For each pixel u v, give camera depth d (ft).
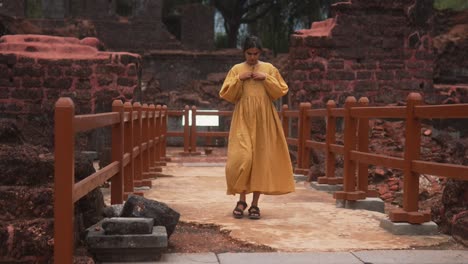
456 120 50.93
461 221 17.84
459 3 96.48
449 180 20.15
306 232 18.62
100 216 17.66
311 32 53.88
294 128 49.42
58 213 12.00
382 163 20.79
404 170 19.08
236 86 20.67
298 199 26.16
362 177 24.41
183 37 101.60
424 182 34.04
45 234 13.28
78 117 12.75
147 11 97.40
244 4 125.80
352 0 52.24
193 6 101.50
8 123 17.63
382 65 52.70
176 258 15.21
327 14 117.80
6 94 46.52
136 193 24.62
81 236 15.35
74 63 47.03
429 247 16.96
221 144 63.62
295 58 51.96
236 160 20.30
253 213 20.90
